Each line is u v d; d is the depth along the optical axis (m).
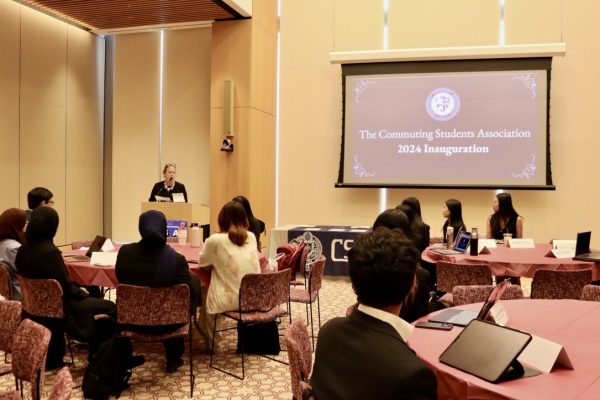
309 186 8.75
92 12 7.84
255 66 8.05
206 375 4.00
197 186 9.23
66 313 3.58
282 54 8.82
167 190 7.31
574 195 7.88
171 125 9.33
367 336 1.43
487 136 7.95
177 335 3.49
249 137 7.95
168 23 8.30
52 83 8.62
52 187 8.65
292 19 8.77
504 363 1.66
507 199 5.84
